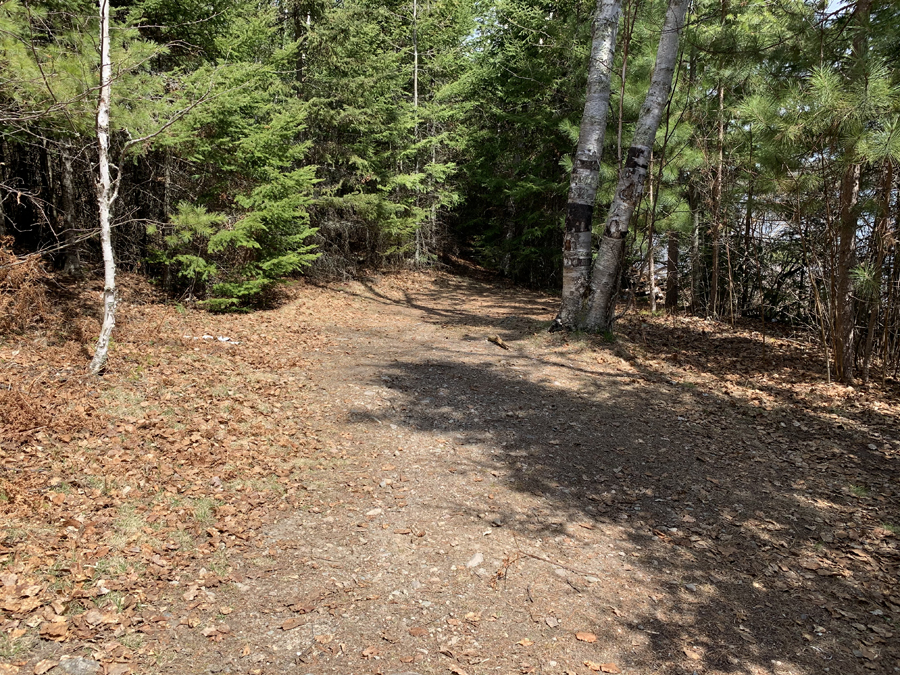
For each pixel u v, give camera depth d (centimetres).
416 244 2134
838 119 705
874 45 800
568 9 1773
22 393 574
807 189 832
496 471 555
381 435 628
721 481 563
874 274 837
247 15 1262
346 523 446
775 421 745
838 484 573
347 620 337
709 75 1240
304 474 523
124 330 883
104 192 668
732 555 438
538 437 643
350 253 1920
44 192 1135
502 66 1880
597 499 511
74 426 534
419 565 396
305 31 1508
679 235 1563
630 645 334
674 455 617
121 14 1042
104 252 673
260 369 819
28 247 1091
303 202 1195
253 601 347
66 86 698
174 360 790
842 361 932
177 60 1142
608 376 891
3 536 364
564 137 1766
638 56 1288
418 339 1130
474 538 435
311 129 1605
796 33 822
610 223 1048
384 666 303
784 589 400
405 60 2005
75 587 334
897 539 471
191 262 1075
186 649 303
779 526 486
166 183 1128
